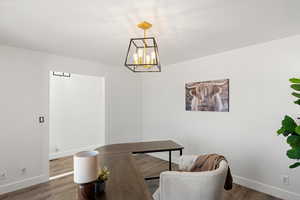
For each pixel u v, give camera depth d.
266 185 2.58
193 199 1.61
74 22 1.92
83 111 4.93
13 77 2.79
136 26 2.02
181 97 3.83
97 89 5.27
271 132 2.53
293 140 1.61
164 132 4.22
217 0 1.49
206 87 3.34
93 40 2.50
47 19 1.85
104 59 3.65
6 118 2.71
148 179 2.86
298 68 2.29
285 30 2.15
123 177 1.47
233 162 2.95
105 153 2.19
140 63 1.76
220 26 2.02
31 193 2.64
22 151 2.85
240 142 2.87
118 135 4.34
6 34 2.28
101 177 1.23
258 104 2.66
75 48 2.88
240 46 2.78
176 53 3.16
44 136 3.11
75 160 1.12
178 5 1.56
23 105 2.88
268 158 2.56
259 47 2.65
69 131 4.62
